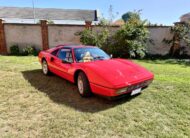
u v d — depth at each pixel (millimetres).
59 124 3527
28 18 32812
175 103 4402
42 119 3725
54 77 6754
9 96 4883
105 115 3869
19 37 13961
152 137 3104
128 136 3143
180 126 3422
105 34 13422
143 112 3982
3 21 13656
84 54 5422
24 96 4906
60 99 4734
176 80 6324
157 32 14102
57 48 6410
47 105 4367
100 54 5664
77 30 14312
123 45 12773
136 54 12859
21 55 13242
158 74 7438
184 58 13391
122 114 3900
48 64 6578
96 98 4777
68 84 5953
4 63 9305
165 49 14328
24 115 3887
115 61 5148
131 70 4559
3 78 6480
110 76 4156
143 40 13141
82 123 3564
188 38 13766
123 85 3979
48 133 3242
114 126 3449
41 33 14102
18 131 3316
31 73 7285
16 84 5852
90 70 4469
